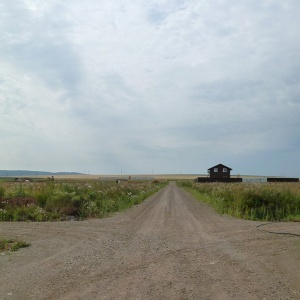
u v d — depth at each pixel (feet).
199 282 22.93
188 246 34.73
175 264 27.71
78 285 22.43
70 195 68.54
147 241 37.63
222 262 28.19
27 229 46.29
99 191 86.99
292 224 51.03
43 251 32.86
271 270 25.67
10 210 59.67
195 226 48.78
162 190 180.86
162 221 54.54
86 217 60.70
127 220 56.24
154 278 23.89
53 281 23.31
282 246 34.17
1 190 69.15
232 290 21.26
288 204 64.95
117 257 30.19
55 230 45.50
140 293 20.81
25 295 20.66
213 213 66.95
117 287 21.98
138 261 28.76
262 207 62.95
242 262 28.09
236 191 79.41
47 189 74.38
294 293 20.70
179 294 20.61
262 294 20.52
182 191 169.27
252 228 46.42
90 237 40.37
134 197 96.68
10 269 26.40
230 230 44.83
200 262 28.27
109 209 71.05
